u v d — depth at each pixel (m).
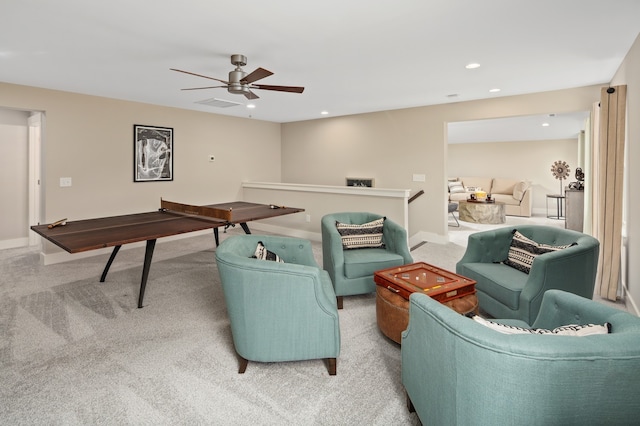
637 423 1.04
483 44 2.81
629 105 3.01
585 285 2.48
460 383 1.18
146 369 2.11
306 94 4.62
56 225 3.35
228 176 6.54
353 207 5.24
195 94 4.66
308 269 1.94
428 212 5.59
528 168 9.30
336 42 2.75
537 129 7.73
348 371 2.09
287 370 2.10
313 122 6.93
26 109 4.23
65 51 2.95
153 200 5.48
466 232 6.48
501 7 2.19
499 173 9.72
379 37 2.65
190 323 2.74
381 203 4.94
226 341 2.46
